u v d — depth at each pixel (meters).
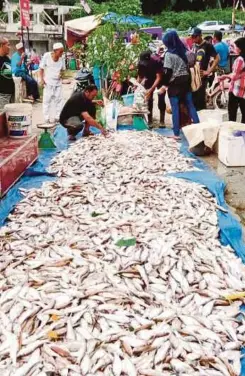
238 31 28.14
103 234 4.43
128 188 5.94
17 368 2.69
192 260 3.97
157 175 6.64
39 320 3.11
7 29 27.00
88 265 3.81
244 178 6.81
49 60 10.01
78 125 8.49
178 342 2.90
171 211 5.14
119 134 8.77
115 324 3.06
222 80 11.51
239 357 2.93
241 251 4.42
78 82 11.65
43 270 3.76
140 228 4.57
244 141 7.22
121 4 12.77
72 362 2.73
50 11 34.66
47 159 7.55
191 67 10.06
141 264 3.86
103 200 5.45
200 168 7.20
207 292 3.55
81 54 17.61
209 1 52.53
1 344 2.88
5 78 8.68
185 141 8.68
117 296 3.35
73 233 4.54
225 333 3.11
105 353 2.78
